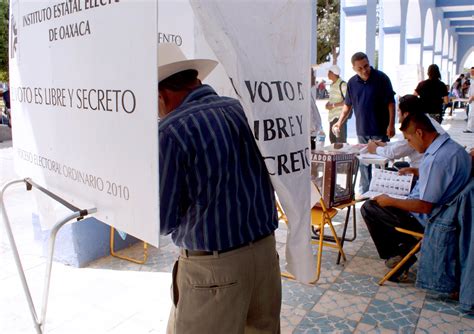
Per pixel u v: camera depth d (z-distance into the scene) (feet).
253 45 4.73
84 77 4.85
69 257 12.39
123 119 4.28
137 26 3.92
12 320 9.68
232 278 5.12
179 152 4.73
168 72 5.05
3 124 46.70
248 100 4.66
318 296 10.61
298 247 5.54
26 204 18.81
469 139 34.88
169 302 10.40
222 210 5.02
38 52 5.98
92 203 5.08
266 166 5.02
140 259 12.85
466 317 9.54
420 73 37.14
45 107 6.00
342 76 33.81
